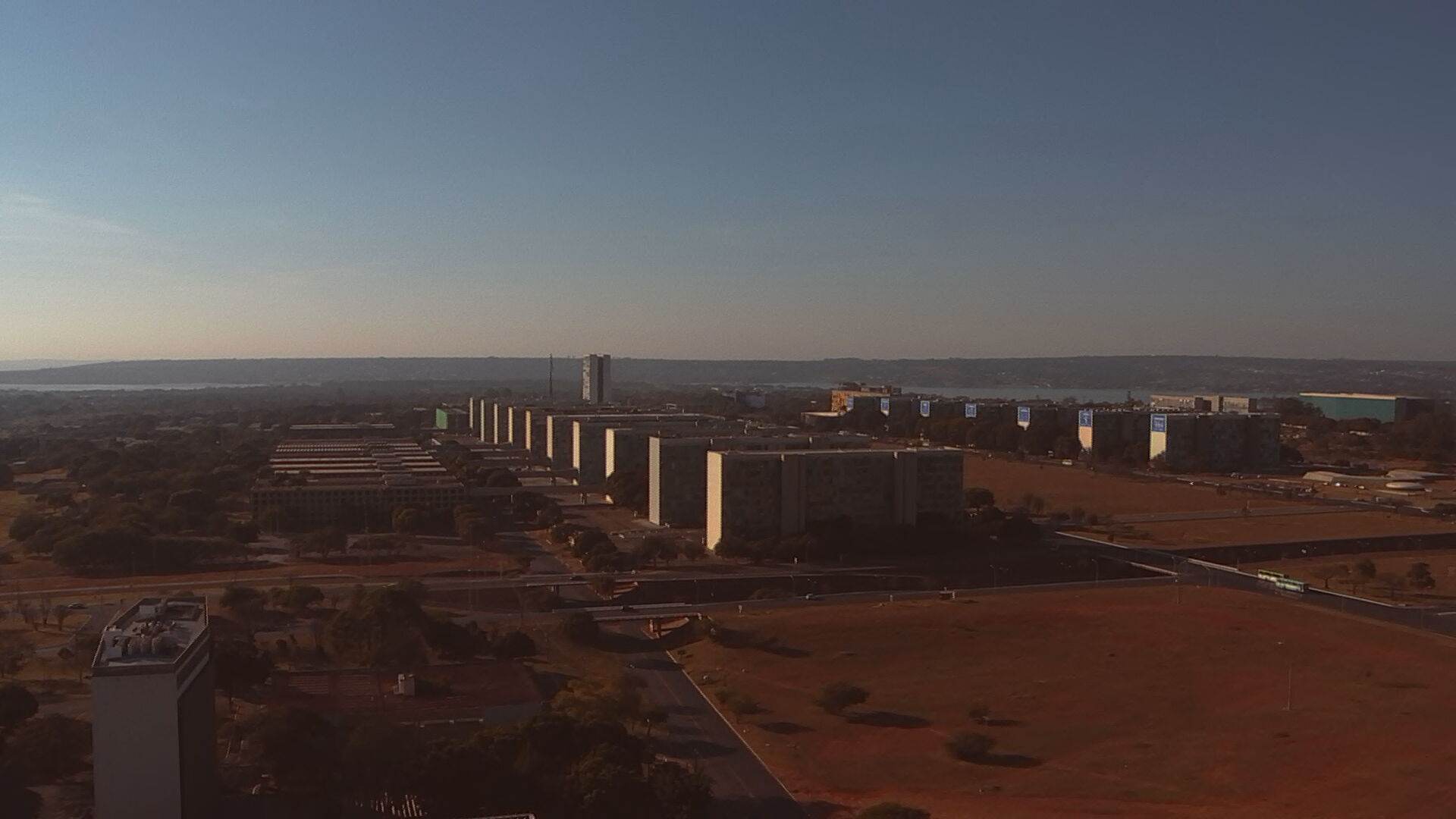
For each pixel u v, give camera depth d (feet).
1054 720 647.97
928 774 576.20
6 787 481.46
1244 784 545.03
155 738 426.10
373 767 504.43
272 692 644.27
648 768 523.29
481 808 481.46
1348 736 595.88
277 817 483.10
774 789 558.97
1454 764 552.41
